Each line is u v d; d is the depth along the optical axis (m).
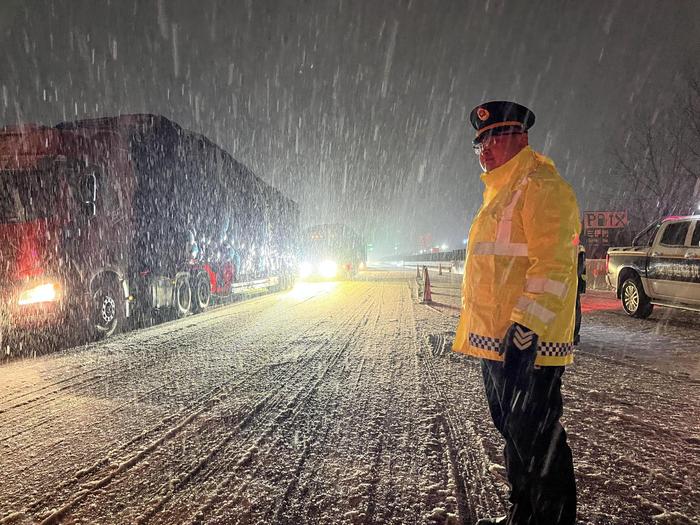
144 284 9.42
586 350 6.62
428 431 3.72
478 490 2.79
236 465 3.17
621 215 18.14
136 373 5.64
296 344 7.35
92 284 7.89
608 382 5.03
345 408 4.29
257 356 6.51
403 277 30.67
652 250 9.20
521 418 1.88
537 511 1.96
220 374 5.56
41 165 7.74
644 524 2.41
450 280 26.86
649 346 6.89
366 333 8.28
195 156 11.72
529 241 1.90
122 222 8.75
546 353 1.85
